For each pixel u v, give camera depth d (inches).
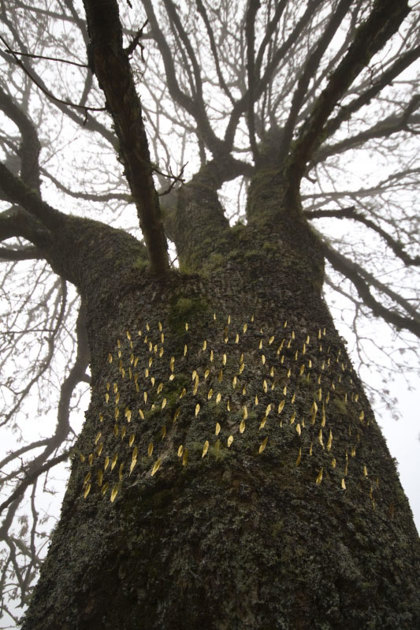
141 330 106.5
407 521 73.4
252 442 73.8
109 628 56.9
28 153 199.5
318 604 54.0
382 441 89.1
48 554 74.8
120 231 153.3
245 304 111.0
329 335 108.3
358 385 101.4
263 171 182.9
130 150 80.5
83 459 87.7
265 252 130.0
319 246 148.0
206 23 190.1
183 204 175.5
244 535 60.4
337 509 66.5
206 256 140.8
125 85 70.1
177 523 63.7
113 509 69.7
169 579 58.3
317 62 155.5
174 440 76.3
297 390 87.1
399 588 59.1
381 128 200.7
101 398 99.7
